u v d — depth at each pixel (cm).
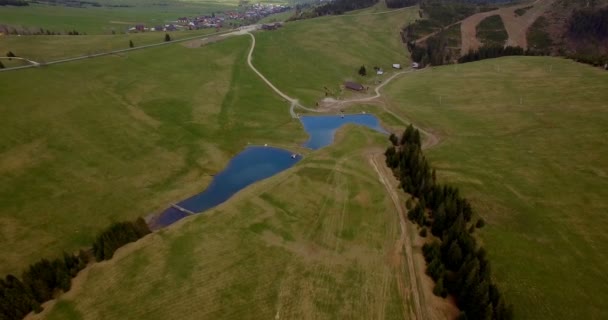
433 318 4438
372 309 4528
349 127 9925
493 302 4403
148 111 9744
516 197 6738
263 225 5928
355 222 6034
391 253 5403
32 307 4459
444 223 5716
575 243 5609
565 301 4684
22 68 10475
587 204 6400
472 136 9344
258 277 4947
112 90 10319
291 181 7156
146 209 6731
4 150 7262
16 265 5334
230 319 4378
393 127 10362
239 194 6938
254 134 9688
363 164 7812
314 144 9350
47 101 9031
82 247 5803
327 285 4838
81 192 6788
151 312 4453
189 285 4806
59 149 7638
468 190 7019
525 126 9475
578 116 9562
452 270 5084
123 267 5097
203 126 9638
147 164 7844
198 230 5825
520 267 5225
